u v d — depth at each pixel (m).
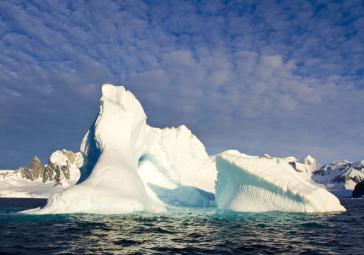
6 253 10.36
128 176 22.41
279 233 15.38
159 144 33.94
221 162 26.73
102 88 26.06
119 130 24.59
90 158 25.77
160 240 13.05
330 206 24.70
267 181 23.55
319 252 11.28
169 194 32.84
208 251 11.16
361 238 14.44
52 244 11.91
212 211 25.28
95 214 19.80
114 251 10.86
